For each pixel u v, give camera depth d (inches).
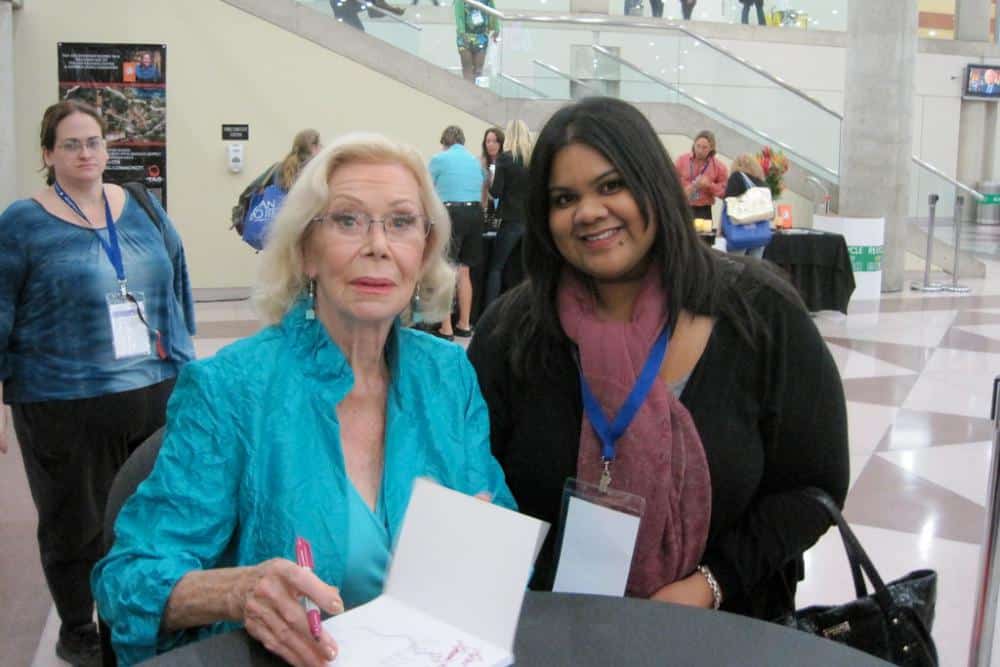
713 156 347.9
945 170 680.4
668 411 64.9
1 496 159.6
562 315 68.6
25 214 104.0
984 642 84.1
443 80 391.5
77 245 105.0
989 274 472.7
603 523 61.8
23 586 128.2
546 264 69.3
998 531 82.5
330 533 56.9
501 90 413.7
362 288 58.1
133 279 108.8
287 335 60.7
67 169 105.4
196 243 366.6
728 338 67.1
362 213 58.5
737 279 68.5
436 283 65.6
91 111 107.6
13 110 336.8
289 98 371.9
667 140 439.5
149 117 356.8
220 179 366.3
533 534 47.1
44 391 105.3
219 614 49.4
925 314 347.3
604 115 64.0
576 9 554.3
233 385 57.8
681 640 49.4
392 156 60.2
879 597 66.5
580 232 64.6
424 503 51.0
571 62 423.5
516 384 70.6
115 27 351.3
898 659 66.0
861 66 391.2
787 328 67.6
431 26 396.2
